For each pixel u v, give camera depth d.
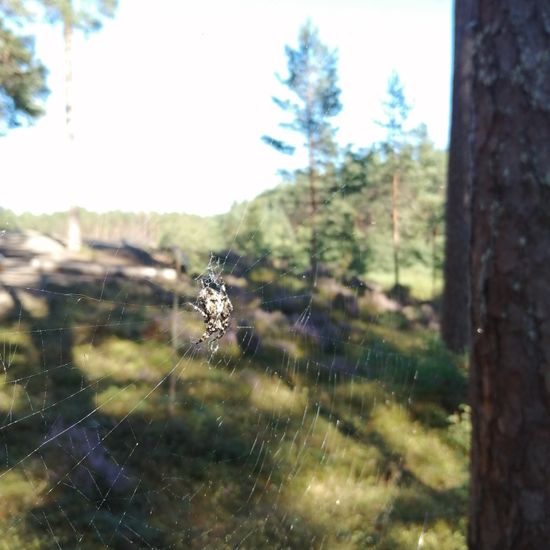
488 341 2.59
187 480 5.44
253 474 5.78
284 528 5.05
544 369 2.44
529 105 2.46
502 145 2.52
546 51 2.45
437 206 13.77
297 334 7.00
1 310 5.32
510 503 2.53
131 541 4.62
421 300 12.01
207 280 5.63
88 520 4.81
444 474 6.73
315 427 6.56
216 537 4.79
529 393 2.46
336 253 8.15
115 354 5.69
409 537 5.27
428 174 14.09
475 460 2.73
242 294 6.02
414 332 10.14
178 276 5.60
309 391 6.93
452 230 11.12
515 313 2.49
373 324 8.93
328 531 5.17
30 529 4.66
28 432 5.35
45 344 5.40
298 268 7.24
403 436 7.19
